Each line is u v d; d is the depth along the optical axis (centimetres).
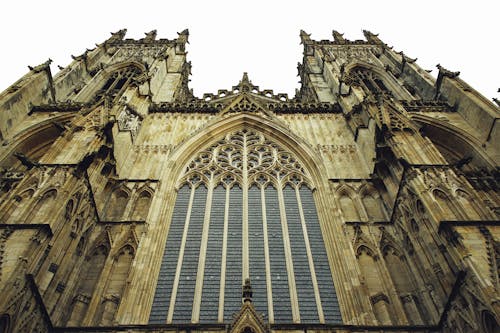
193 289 3300
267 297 3244
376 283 3231
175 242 3734
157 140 4950
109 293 3122
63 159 3419
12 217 2803
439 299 2870
